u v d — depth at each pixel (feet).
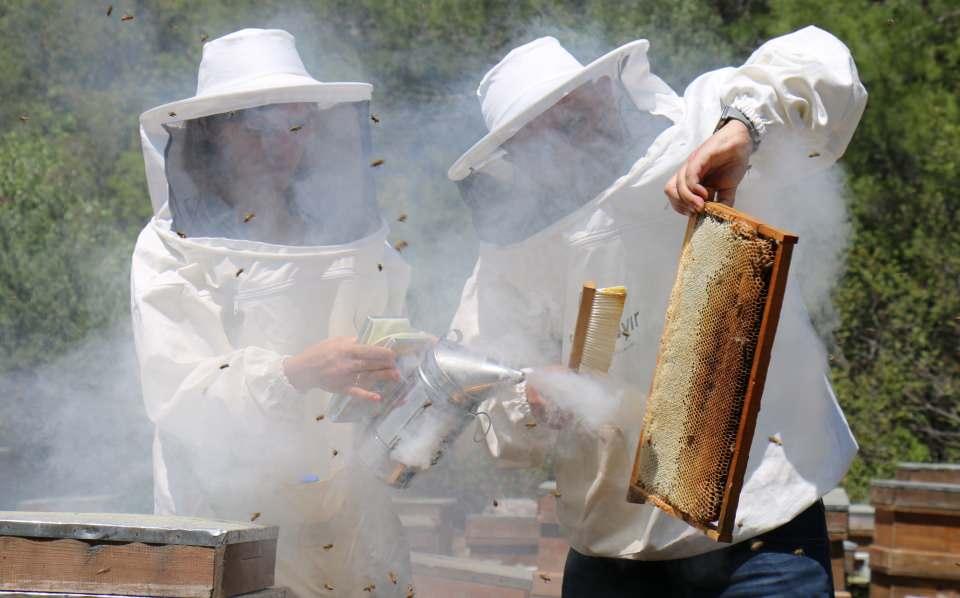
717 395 10.22
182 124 14.05
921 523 22.72
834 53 12.09
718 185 11.57
